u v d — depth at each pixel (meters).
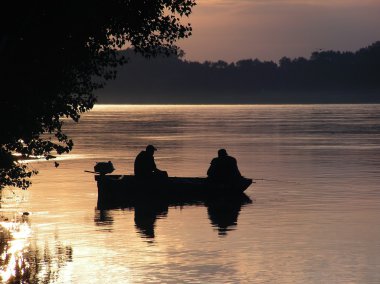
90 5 37.19
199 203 56.62
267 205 54.28
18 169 43.50
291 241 39.88
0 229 44.19
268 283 31.22
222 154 61.03
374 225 44.78
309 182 69.19
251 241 40.00
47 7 36.97
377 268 33.66
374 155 102.62
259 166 86.62
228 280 31.72
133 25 40.19
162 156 102.69
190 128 199.25
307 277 32.12
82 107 40.72
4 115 38.59
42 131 40.50
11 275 32.41
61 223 46.50
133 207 54.34
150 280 31.73
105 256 36.31
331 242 39.50
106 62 40.66
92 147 122.56
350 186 65.50
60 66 38.41
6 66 37.44
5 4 36.53
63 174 77.88
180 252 37.22
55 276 32.31
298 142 133.12
